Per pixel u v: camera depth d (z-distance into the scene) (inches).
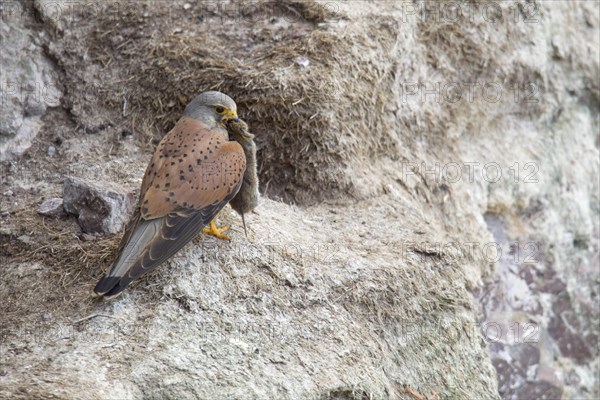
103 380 334.6
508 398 537.6
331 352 383.2
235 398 345.7
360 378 378.9
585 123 622.2
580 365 590.6
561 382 560.1
